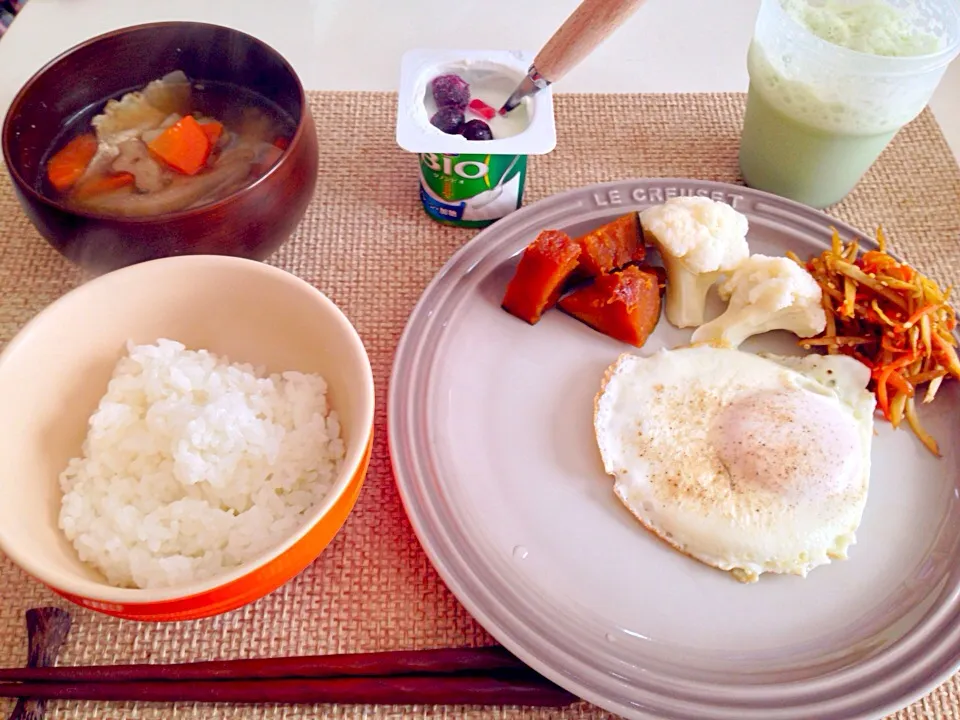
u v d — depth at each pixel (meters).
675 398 0.32
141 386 0.28
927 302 0.33
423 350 0.32
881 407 0.33
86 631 0.27
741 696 0.25
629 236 0.35
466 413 0.32
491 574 0.27
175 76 0.35
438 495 0.29
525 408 0.32
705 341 0.35
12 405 0.25
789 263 0.34
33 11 0.46
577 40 0.32
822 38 0.37
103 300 0.28
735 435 0.31
